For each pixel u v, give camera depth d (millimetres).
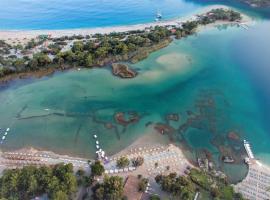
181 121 108312
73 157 93000
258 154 93750
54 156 93562
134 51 152875
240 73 137000
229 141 99062
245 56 151500
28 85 129875
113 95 123188
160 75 136000
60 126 106625
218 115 111062
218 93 123562
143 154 93188
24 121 109188
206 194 79312
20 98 121938
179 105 116875
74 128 105562
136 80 132500
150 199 75500
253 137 100688
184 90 125875
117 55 148500
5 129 105312
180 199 76188
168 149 95312
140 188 78938
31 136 102188
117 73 136125
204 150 95375
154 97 121750
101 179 83312
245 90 125125
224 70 139625
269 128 104625
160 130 103875
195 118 109750
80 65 142375
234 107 115188
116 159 91125
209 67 142250
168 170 86812
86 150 95875
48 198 76188
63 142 99438
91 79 133500
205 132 103000
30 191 75125
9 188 75188
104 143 98375
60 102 119188
